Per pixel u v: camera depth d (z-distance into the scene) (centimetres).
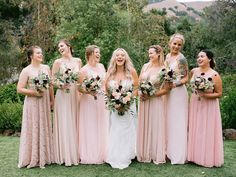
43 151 657
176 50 690
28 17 2373
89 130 680
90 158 678
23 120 659
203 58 669
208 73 669
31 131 657
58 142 673
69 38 1908
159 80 669
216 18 2439
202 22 2669
